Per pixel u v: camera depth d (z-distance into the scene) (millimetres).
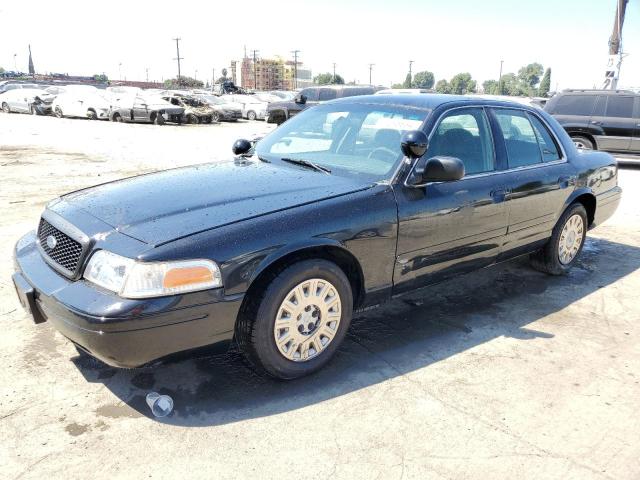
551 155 4766
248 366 3330
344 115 4156
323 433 2758
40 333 3672
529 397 3139
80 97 25938
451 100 4027
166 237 2713
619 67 21141
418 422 2871
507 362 3525
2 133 17859
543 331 3998
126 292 2594
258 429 2770
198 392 3066
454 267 3947
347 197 3248
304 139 4199
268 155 4137
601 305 4531
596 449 2715
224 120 27609
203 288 2695
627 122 12367
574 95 12977
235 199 3121
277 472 2479
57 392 3020
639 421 2947
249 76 131750
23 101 28594
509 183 4141
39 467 2459
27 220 6484
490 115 4223
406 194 3471
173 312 2635
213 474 2453
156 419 2824
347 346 3664
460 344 3748
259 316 2910
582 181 4941
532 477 2506
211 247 2725
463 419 2910
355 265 3320
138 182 3590
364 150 3797
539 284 4961
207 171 3766
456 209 3721
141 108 23984
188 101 26703
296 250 2943
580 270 5402
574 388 3250
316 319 3168
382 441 2713
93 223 2934
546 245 4957
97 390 3053
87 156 12750
